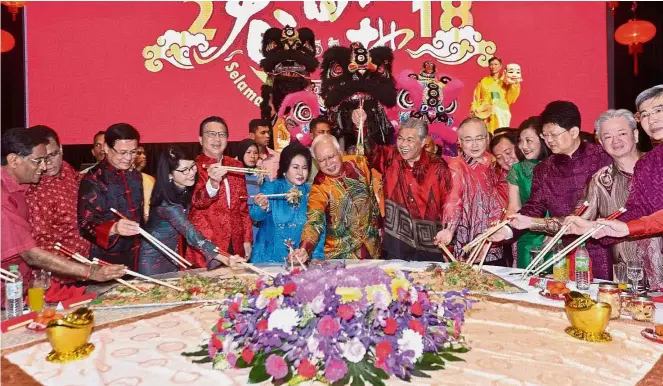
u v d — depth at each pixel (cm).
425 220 355
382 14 533
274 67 528
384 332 134
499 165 383
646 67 572
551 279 241
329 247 324
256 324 138
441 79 534
